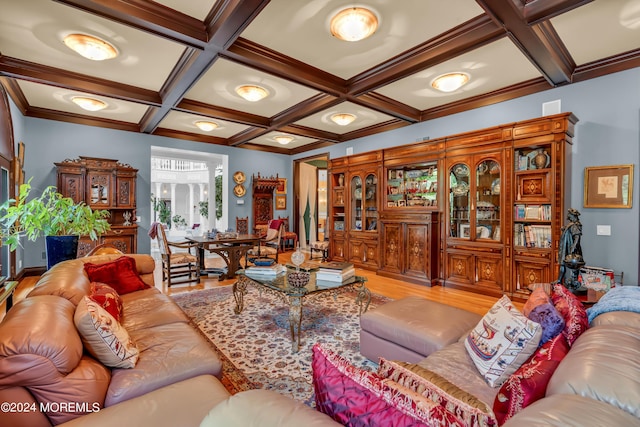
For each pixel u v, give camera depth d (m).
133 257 3.14
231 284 4.65
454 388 0.88
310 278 3.10
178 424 1.04
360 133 6.28
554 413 0.67
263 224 7.82
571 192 3.62
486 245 4.10
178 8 2.51
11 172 4.21
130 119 5.62
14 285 2.41
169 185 16.70
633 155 3.25
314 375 0.84
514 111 4.11
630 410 0.70
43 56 3.28
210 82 3.90
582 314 1.33
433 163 4.88
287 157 8.32
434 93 4.26
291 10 2.50
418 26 2.71
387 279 5.03
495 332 1.46
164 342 1.71
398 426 0.65
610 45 3.04
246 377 2.09
